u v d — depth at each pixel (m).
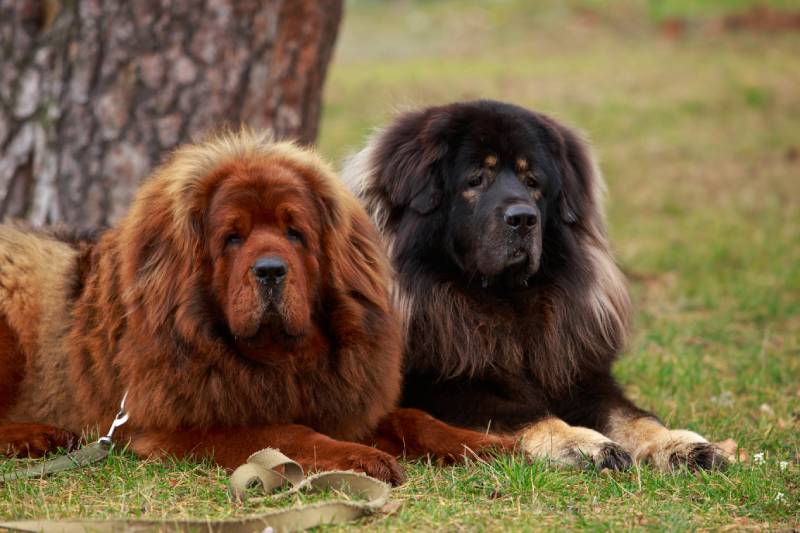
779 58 42.25
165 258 8.35
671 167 28.25
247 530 6.82
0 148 13.13
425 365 10.40
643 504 7.83
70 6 12.81
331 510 7.15
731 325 15.74
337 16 14.00
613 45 45.22
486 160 10.35
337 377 8.69
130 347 8.52
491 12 51.66
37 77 13.02
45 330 9.39
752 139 31.11
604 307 10.88
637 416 10.15
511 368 10.48
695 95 35.91
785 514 7.69
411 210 10.65
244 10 13.08
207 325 8.23
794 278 18.11
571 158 11.22
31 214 13.16
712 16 49.03
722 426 10.69
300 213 8.25
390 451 9.39
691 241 21.72
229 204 8.11
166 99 12.91
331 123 29.84
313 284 8.41
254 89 13.34
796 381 12.77
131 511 7.41
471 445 9.03
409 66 40.16
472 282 10.49
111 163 12.93
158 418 8.43
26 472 8.11
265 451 7.91
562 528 7.22
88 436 9.05
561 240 10.70
